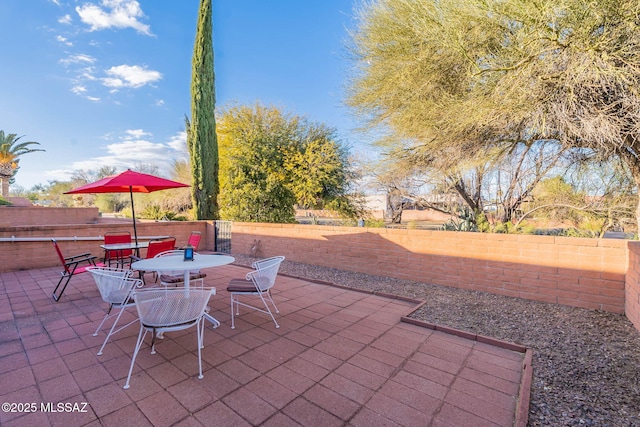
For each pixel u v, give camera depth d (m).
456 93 6.64
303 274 6.64
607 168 6.65
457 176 8.40
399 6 6.21
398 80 6.96
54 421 2.02
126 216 19.22
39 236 6.96
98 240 7.83
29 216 14.03
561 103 5.07
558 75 4.93
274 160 12.75
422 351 3.13
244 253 9.16
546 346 3.21
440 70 6.52
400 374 2.68
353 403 2.26
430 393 2.40
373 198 13.70
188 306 2.58
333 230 7.18
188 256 3.90
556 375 2.65
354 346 3.23
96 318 3.91
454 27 5.49
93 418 2.05
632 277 3.77
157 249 4.97
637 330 3.53
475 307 4.47
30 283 5.62
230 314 4.19
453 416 2.12
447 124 6.61
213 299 4.88
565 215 8.09
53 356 2.92
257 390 2.41
